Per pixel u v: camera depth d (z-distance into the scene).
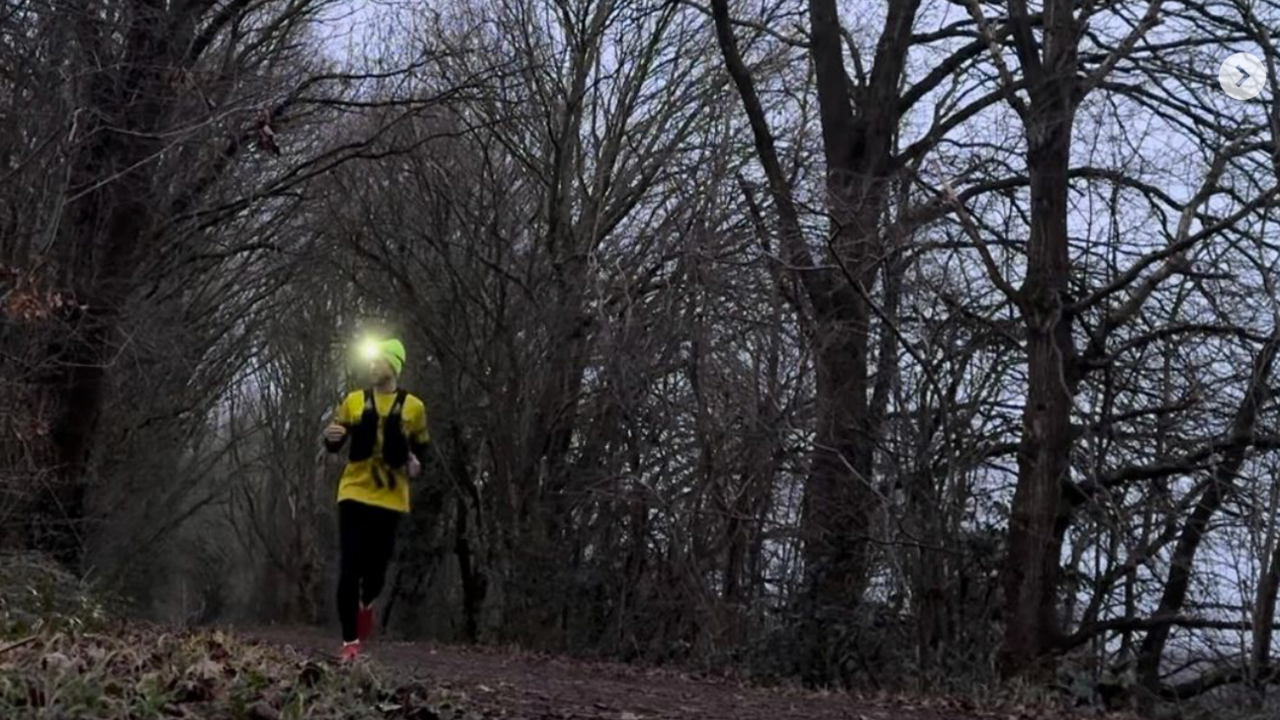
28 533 17.53
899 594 16.09
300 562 38.22
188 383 28.77
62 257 16.89
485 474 25.81
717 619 17.92
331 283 30.00
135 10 16.00
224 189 22.20
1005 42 18.61
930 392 16.62
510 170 25.69
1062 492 15.62
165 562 34.03
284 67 21.52
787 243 17.69
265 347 35.25
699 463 18.55
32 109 14.65
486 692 8.65
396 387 9.49
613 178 26.14
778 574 18.39
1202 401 15.91
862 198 16.77
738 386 18.09
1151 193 17.00
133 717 5.77
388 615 29.75
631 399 19.98
